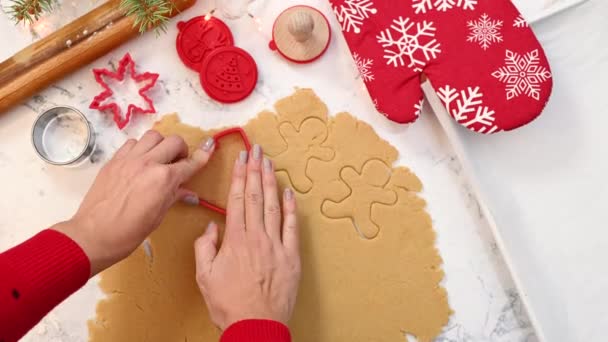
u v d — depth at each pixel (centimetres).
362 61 62
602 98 65
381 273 63
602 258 63
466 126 61
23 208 64
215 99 64
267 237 59
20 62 62
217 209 62
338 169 64
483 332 63
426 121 65
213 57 64
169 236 63
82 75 65
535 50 61
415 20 62
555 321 62
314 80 65
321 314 63
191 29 64
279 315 57
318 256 63
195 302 63
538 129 65
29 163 65
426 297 63
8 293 49
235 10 65
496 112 60
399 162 65
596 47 64
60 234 53
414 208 64
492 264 64
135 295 63
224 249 59
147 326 63
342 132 64
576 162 65
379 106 62
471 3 62
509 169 65
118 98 65
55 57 63
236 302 57
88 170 65
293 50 64
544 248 64
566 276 63
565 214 64
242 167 61
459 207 64
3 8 65
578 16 63
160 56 65
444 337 64
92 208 56
